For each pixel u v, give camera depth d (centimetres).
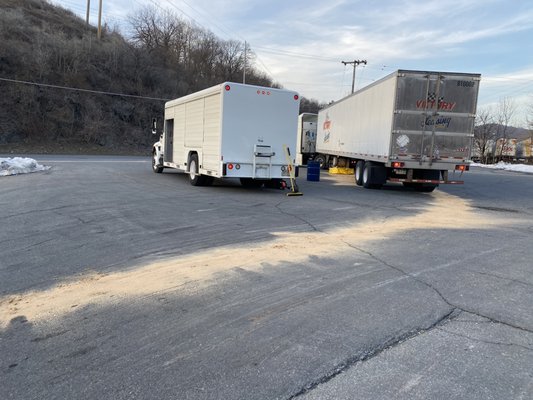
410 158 1498
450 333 393
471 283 532
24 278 521
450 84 1470
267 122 1412
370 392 298
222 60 7438
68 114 4294
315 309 441
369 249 692
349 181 2033
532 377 321
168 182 1680
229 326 399
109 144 4431
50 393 295
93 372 321
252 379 313
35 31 4781
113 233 763
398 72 1459
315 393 296
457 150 1495
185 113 1666
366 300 468
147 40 6506
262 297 471
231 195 1342
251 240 732
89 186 1441
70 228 794
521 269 596
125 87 5038
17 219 862
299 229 838
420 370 328
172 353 349
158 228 812
